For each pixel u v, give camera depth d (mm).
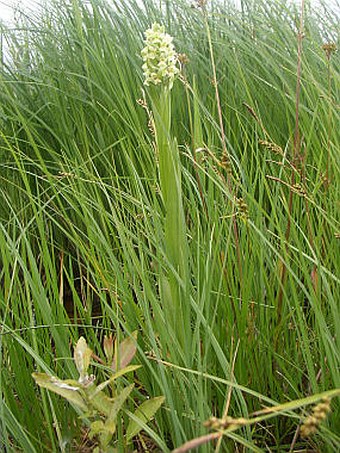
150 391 688
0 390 590
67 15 1594
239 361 667
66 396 550
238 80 1332
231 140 1267
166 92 648
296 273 789
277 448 653
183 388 578
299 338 671
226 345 691
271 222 771
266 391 688
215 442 603
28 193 765
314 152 1013
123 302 709
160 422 652
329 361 594
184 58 870
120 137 1271
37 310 708
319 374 694
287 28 1410
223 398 664
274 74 1369
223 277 702
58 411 663
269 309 748
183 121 1332
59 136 1371
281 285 698
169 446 669
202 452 540
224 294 704
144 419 576
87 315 757
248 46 1432
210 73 1393
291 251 788
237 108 1312
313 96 1164
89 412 558
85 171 1025
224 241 796
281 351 724
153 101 649
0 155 1363
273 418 685
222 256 758
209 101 1360
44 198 1253
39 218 810
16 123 1382
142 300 659
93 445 684
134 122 1263
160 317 610
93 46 1468
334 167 849
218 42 1392
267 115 1266
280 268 756
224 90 1371
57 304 686
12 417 603
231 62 1367
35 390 732
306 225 857
